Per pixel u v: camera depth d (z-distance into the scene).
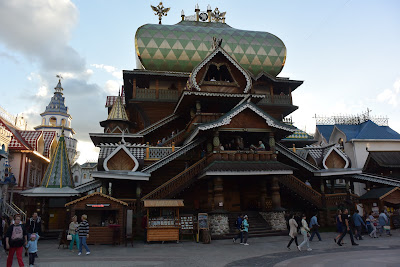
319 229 23.02
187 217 18.58
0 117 33.03
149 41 35.62
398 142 37.12
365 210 23.53
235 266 10.47
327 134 43.28
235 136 23.75
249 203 24.78
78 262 11.41
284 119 37.06
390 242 16.03
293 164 26.06
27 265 11.00
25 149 31.28
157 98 33.19
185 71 36.19
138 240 18.73
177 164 25.70
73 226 14.89
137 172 21.62
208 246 16.02
